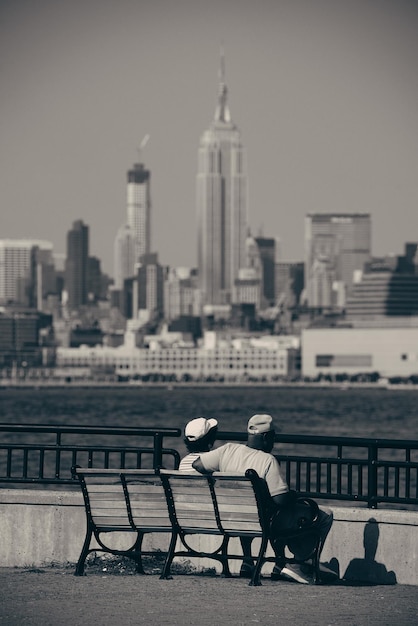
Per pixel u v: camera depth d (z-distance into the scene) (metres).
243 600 25.69
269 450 28.02
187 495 27.59
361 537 28.62
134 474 27.81
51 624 23.30
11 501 30.67
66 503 30.45
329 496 29.84
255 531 27.34
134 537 30.55
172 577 28.33
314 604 25.33
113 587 27.14
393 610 24.78
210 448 28.80
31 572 29.30
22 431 31.38
